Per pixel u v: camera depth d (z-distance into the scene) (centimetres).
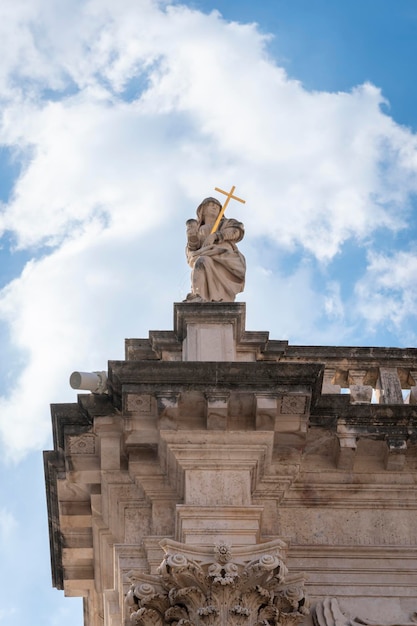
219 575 1605
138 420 1759
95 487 1820
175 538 1695
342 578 1703
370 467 1797
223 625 1582
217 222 2080
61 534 1894
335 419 1786
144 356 1978
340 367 1962
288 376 1744
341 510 1770
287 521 1755
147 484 1761
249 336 1952
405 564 1717
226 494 1705
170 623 1625
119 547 1722
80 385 1770
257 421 1747
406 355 1970
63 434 1794
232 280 2028
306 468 1794
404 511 1773
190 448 1734
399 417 1794
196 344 1906
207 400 1733
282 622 1623
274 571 1620
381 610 1675
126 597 1642
